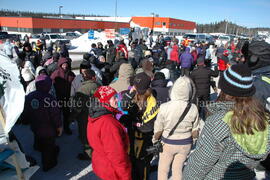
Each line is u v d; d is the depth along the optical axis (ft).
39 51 37.58
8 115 7.62
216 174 4.53
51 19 158.10
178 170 8.25
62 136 14.74
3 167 8.47
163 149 8.30
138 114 8.54
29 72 17.93
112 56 28.17
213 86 17.75
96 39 64.49
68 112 14.39
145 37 86.12
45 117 9.88
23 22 159.33
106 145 6.17
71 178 10.50
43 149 10.67
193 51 33.91
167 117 7.79
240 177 4.41
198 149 4.66
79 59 37.52
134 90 8.82
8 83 7.86
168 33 189.16
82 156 11.96
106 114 6.53
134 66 20.58
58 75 14.39
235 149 4.25
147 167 9.06
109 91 6.58
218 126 4.26
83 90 10.41
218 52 34.83
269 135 4.25
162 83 10.71
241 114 4.12
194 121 7.96
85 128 10.93
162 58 31.35
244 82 4.20
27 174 8.82
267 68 6.81
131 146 8.67
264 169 10.62
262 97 6.07
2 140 7.69
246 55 7.25
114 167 6.23
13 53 31.40
